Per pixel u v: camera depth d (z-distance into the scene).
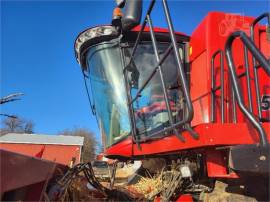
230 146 3.31
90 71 5.93
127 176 7.96
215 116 4.47
